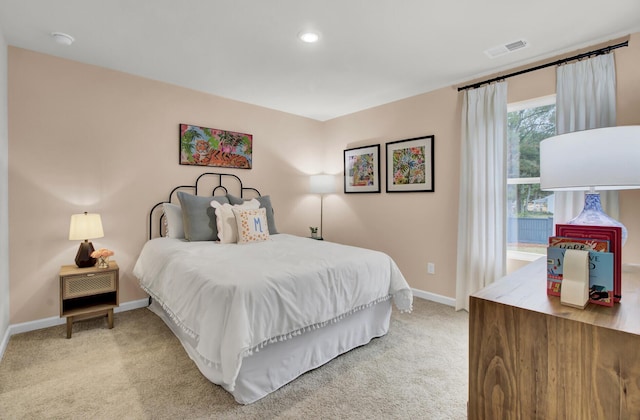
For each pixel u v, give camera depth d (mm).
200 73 3066
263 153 4125
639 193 2213
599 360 825
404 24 2191
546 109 2830
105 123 2953
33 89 2607
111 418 1591
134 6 1985
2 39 2324
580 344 851
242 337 1574
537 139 2881
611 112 2324
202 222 3020
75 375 1956
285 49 2564
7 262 2465
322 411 1671
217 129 3688
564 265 996
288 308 1831
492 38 2381
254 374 1753
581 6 1972
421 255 3594
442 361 2182
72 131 2787
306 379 1958
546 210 2828
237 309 1629
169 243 2838
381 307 2547
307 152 4609
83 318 2830
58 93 2715
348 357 2230
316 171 4719
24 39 2418
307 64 2852
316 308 1976
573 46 2492
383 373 2031
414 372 2043
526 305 968
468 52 2605
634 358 779
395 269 2562
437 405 1727
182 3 1953
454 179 3301
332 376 1992
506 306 974
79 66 2814
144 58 2744
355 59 2742
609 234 1001
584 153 1279
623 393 794
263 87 3430
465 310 3139
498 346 990
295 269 2000
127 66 2910
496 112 2910
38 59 2627
